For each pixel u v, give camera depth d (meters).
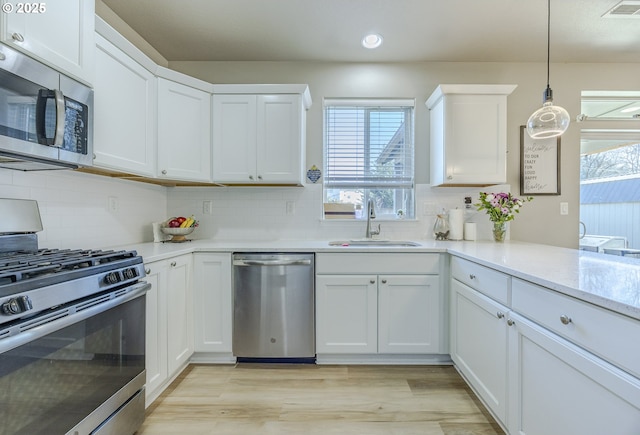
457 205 2.73
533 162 2.72
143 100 1.96
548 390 1.09
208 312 2.13
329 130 2.81
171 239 2.48
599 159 2.86
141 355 1.47
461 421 1.57
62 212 1.67
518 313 1.28
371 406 1.69
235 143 2.41
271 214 2.72
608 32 2.29
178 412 1.64
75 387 1.10
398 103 2.77
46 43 1.19
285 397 1.78
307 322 2.12
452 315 2.04
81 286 1.08
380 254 2.12
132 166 1.86
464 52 2.58
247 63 2.74
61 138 1.21
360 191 2.84
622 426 0.80
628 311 0.78
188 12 2.10
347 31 2.30
